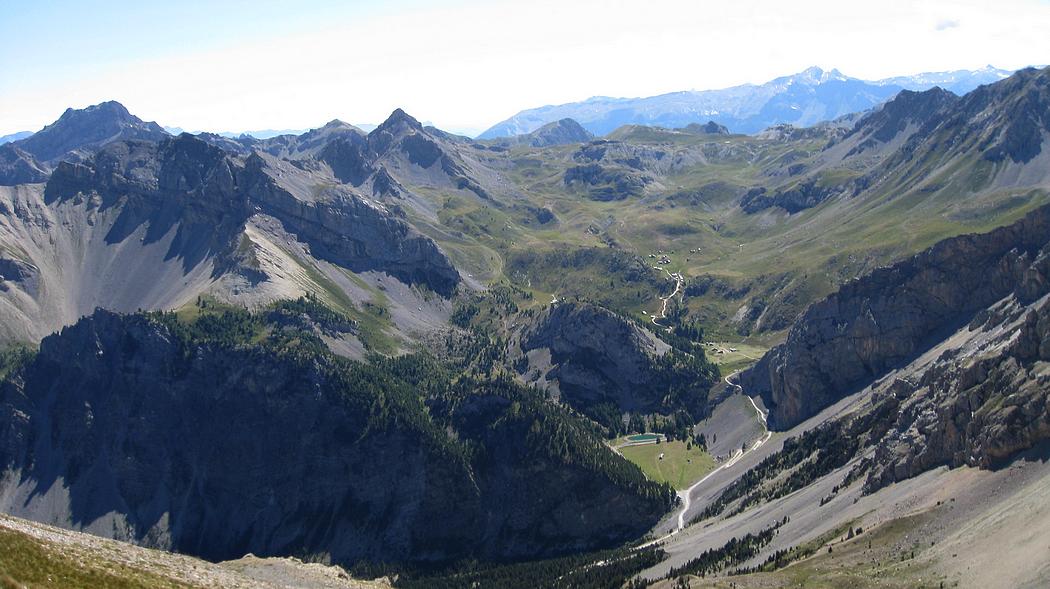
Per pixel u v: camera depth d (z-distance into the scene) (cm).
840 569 16125
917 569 14912
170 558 15488
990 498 16175
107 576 11788
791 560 17900
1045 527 13762
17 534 12119
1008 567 13438
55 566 11338
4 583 9869
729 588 16550
